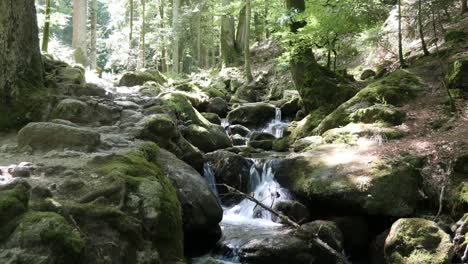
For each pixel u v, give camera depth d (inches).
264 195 336.2
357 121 374.3
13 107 302.0
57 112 310.7
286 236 261.7
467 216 235.3
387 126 351.6
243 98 629.9
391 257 231.5
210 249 275.6
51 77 367.2
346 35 475.2
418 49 487.8
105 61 1366.9
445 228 243.9
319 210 294.2
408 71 419.8
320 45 478.9
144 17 928.9
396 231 236.5
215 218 271.6
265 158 371.2
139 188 199.5
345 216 276.1
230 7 748.6
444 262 214.1
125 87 503.2
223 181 356.2
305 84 466.6
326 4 456.1
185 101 426.9
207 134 402.3
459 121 327.9
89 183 196.7
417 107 369.1
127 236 180.1
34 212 160.4
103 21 1562.5
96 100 346.6
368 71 518.6
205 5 1037.8
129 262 176.6
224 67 871.7
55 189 186.2
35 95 315.6
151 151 270.4
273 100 617.3
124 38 1082.7
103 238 172.9
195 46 1148.5
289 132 458.6
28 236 148.9
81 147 245.1
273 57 808.3
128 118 338.6
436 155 292.8
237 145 452.4
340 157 314.8
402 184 270.2
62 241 151.1
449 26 485.1
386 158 297.3
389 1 578.2
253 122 514.3
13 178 183.0
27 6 321.7
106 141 264.7
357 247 268.8
